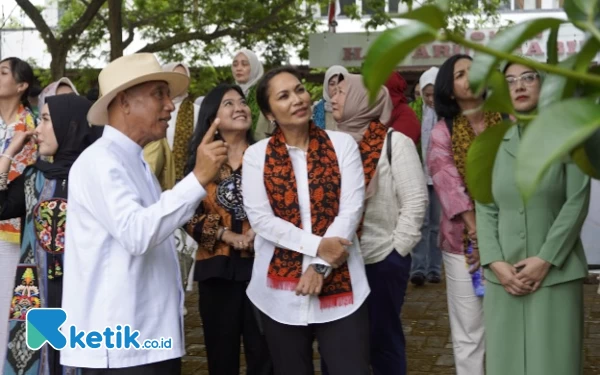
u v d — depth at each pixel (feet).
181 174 19.77
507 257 11.73
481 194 3.92
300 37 51.29
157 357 9.48
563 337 11.46
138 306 9.32
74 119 11.58
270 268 11.66
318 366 18.15
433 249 26.35
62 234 11.44
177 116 19.94
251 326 14.11
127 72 9.66
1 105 16.96
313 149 11.84
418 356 18.72
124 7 48.01
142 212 9.04
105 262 9.27
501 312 11.87
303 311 11.36
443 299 24.21
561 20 3.19
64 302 9.40
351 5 47.21
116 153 9.64
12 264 15.16
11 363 11.52
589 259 25.55
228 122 14.20
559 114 2.72
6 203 12.32
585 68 3.47
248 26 45.83
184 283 16.58
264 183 11.77
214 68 50.19
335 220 11.51
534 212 11.59
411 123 17.66
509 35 3.28
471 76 3.42
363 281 11.57
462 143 13.14
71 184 9.43
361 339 11.34
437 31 2.94
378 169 13.07
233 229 13.79
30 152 16.16
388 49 2.92
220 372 14.33
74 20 49.73
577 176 11.27
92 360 9.23
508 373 11.82
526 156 2.71
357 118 13.47
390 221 13.16
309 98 11.98
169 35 49.29
